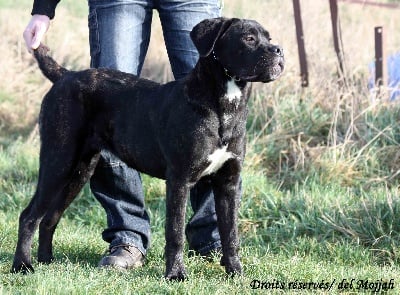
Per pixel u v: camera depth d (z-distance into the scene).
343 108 14.87
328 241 11.07
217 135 8.59
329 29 17.09
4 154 15.38
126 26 9.77
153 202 13.02
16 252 9.34
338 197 12.18
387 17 22.22
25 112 18.22
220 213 9.17
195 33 8.73
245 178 12.94
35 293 7.80
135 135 9.17
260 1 18.59
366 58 16.50
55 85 9.54
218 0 10.05
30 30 9.86
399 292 8.52
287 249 10.92
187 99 8.60
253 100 15.47
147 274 9.07
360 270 9.36
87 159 9.68
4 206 13.23
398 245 10.73
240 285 8.52
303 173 13.62
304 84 15.42
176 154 8.66
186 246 10.62
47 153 9.40
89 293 7.92
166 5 9.73
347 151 13.93
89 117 9.45
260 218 12.11
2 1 27.44
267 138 14.41
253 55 8.57
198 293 8.12
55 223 9.90
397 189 12.52
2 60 19.20
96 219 12.59
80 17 24.86
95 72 9.50
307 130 14.51
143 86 9.29
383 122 14.18
